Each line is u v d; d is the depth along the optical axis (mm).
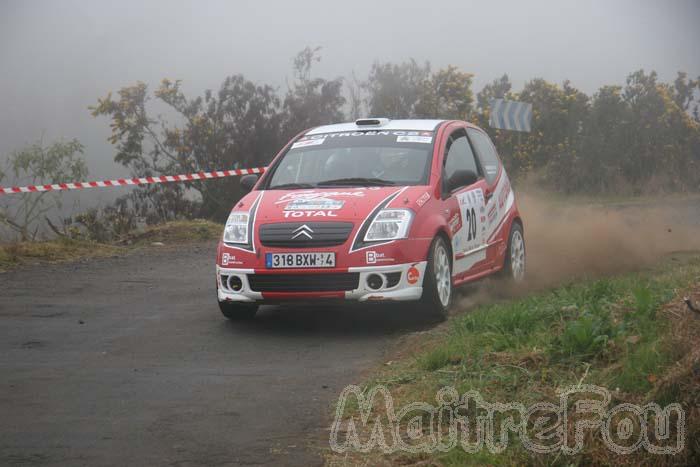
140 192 23812
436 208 10172
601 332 7344
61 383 7754
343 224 9562
